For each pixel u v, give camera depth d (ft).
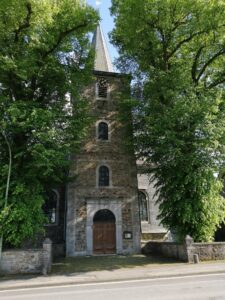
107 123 81.15
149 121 62.85
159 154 65.46
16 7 52.95
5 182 54.49
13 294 35.88
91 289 36.83
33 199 55.06
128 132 75.31
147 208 86.43
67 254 68.90
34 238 57.06
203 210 60.34
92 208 73.41
